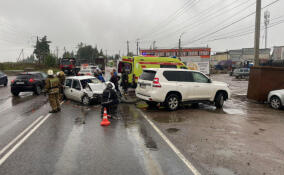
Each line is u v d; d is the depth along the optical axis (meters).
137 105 10.05
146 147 4.73
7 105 9.81
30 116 7.65
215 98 9.85
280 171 3.70
